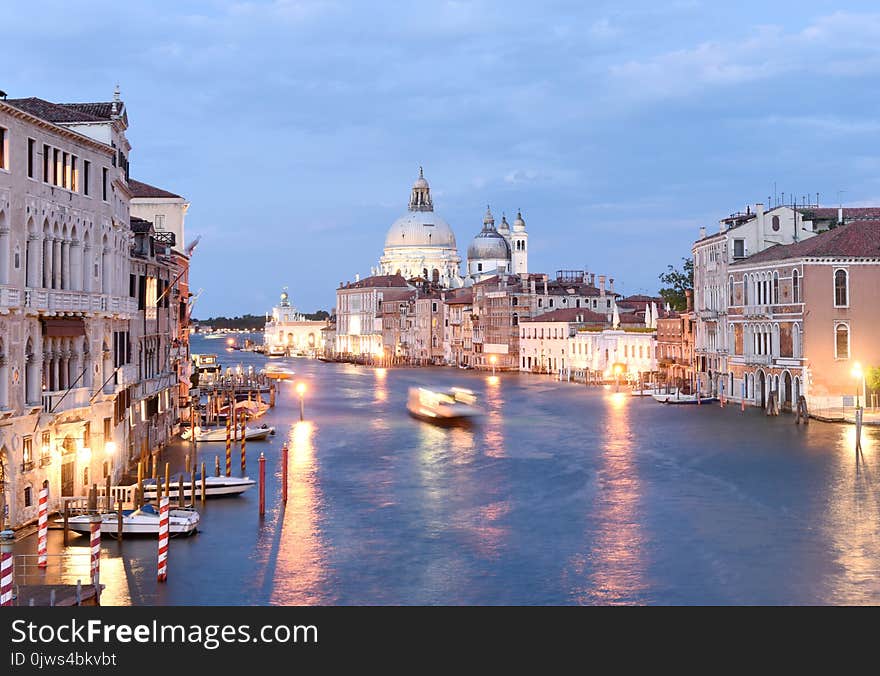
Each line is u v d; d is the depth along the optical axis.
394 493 47.41
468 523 40.94
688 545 37.22
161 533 32.28
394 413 89.88
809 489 47.28
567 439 67.81
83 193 41.34
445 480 51.16
